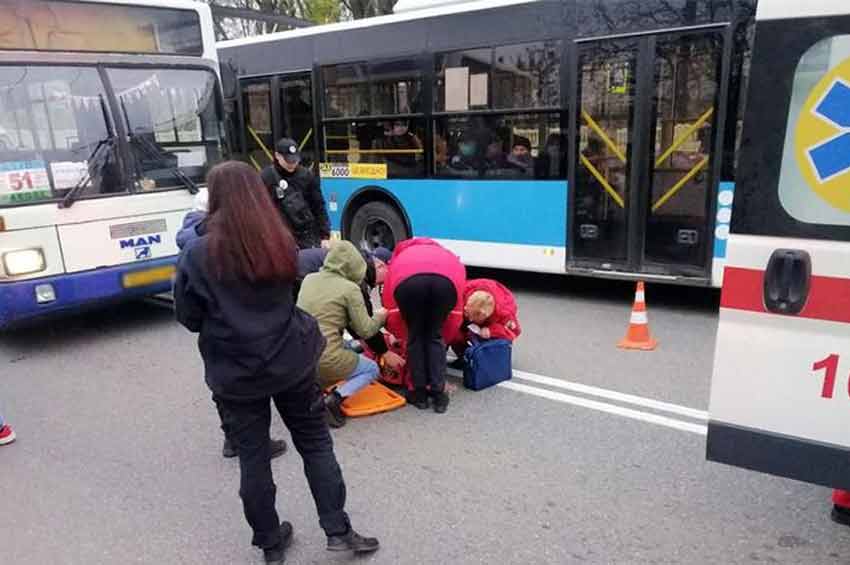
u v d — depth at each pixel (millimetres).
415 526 3420
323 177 9352
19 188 5988
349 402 4805
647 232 6797
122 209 6574
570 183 7148
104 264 6492
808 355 2662
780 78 2596
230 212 2754
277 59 9539
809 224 2602
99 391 5449
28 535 3504
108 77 6531
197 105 7234
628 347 5887
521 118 7355
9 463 4285
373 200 8969
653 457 3996
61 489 3945
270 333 2811
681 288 7938
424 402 4758
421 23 7953
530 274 8922
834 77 2510
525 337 6289
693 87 6328
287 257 2824
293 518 3561
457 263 4648
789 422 2740
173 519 3602
